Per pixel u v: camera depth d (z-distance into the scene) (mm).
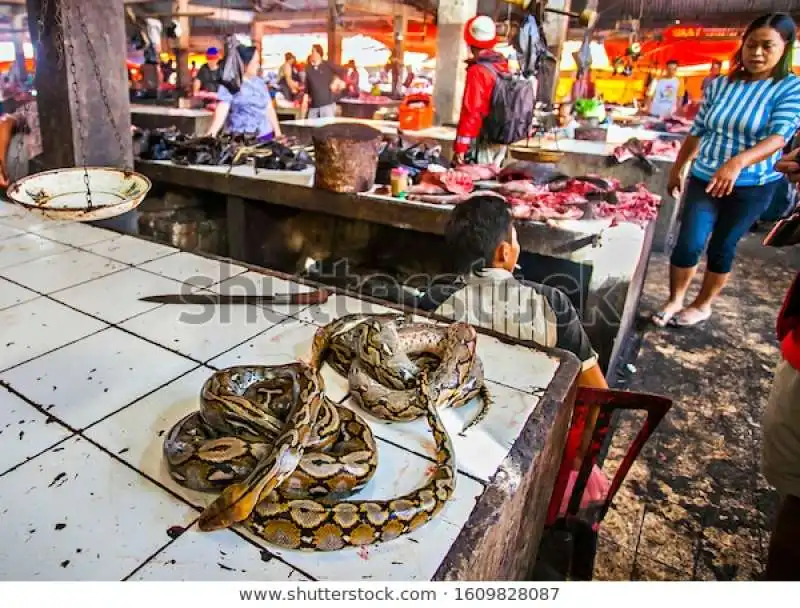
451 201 3541
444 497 1104
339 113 8922
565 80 12609
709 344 3783
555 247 3232
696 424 2926
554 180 4000
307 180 4043
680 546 2158
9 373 1507
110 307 1902
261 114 5422
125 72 3291
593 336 3273
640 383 3309
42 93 3160
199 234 4488
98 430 1299
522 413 1420
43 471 1170
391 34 13523
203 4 9469
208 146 4641
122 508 1086
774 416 1661
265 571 975
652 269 5191
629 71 10344
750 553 2141
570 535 1928
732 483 2502
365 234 4195
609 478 2482
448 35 6785
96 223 2785
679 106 10398
